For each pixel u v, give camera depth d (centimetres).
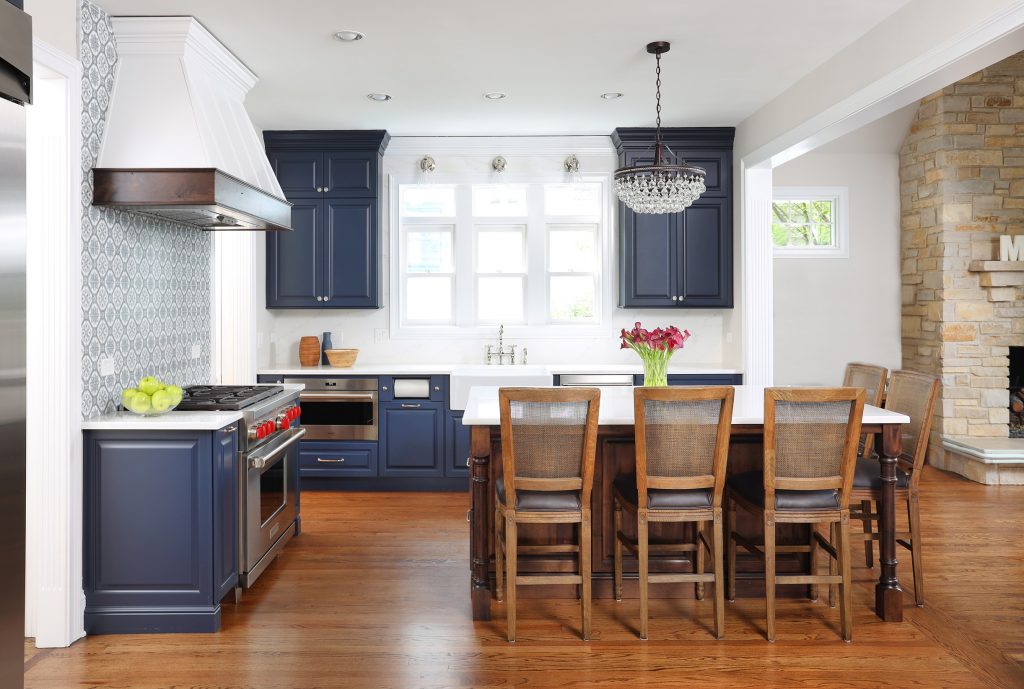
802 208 670
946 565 380
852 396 289
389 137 598
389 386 557
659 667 272
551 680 262
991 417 592
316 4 337
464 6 341
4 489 141
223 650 287
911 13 336
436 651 285
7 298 142
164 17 338
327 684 259
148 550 305
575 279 635
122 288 339
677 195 390
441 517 482
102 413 320
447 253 632
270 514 375
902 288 662
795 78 450
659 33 377
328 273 582
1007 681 260
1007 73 588
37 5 279
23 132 147
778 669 270
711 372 559
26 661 280
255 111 521
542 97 489
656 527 342
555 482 293
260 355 578
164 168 317
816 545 338
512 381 556
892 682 260
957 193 591
